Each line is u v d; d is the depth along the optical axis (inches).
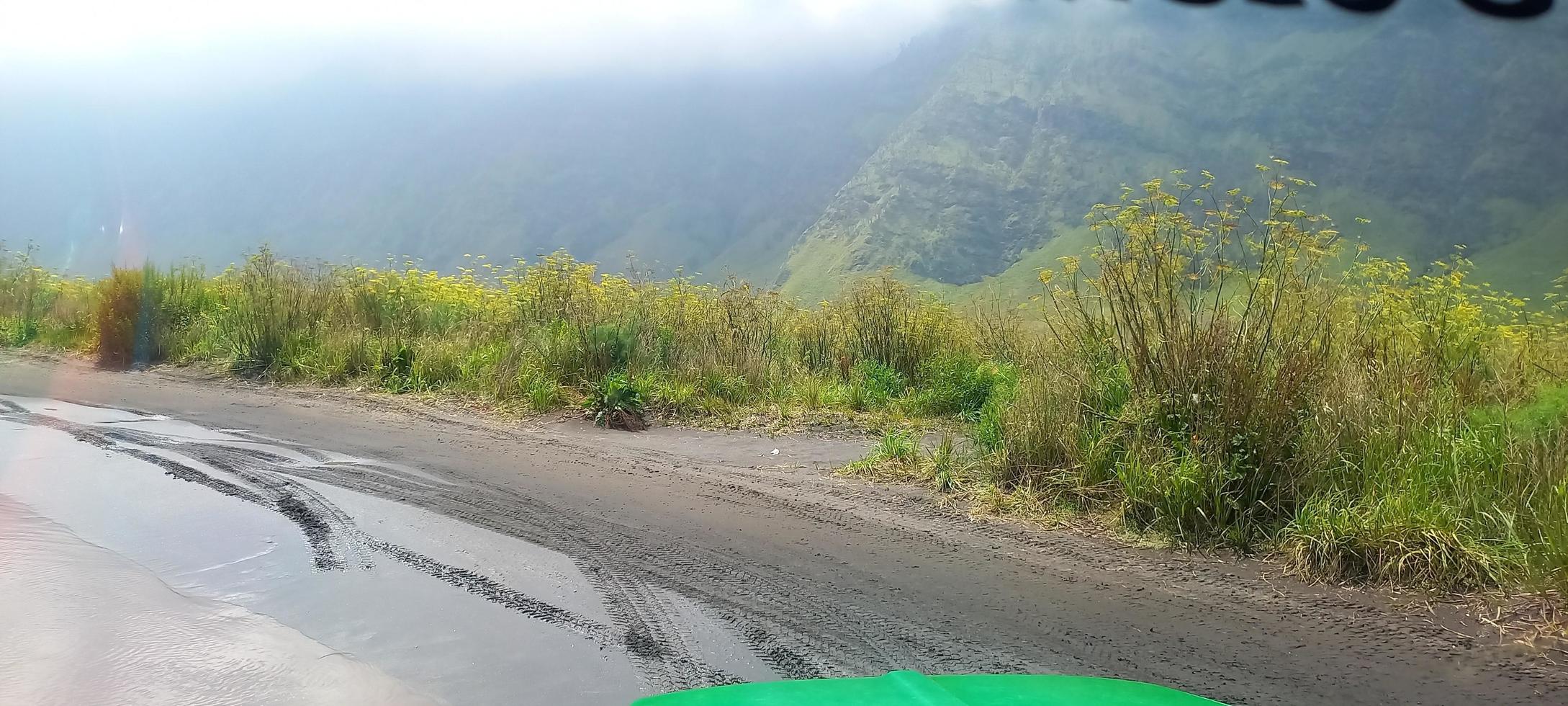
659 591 189.3
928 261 6761.8
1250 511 226.4
